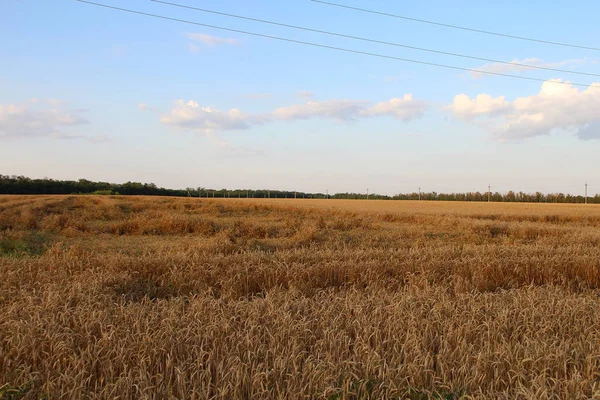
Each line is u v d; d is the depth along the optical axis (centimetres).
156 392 525
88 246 1881
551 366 603
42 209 3466
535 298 901
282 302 841
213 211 3944
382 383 523
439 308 798
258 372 543
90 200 4722
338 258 1366
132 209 4038
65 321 711
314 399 514
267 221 3155
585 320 786
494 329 716
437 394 522
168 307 799
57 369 569
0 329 677
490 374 595
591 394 548
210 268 1180
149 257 1282
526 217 3909
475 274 1220
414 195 13988
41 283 1019
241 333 667
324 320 739
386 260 1306
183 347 627
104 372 571
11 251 1755
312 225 2595
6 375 560
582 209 5378
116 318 738
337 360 609
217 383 537
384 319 744
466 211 4756
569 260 1361
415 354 614
